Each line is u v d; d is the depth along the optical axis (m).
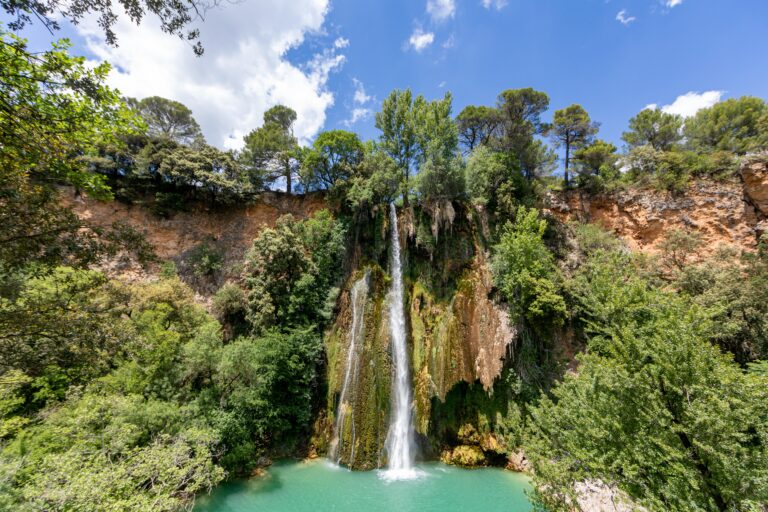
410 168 34.28
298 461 21.36
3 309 7.94
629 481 11.46
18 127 6.80
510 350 24.30
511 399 23.11
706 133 39.78
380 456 21.30
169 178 29.81
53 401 15.97
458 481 19.33
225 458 18.20
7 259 7.34
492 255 28.75
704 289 24.67
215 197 31.41
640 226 32.81
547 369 24.16
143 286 22.58
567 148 42.19
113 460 13.24
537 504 14.16
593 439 13.19
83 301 9.45
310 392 23.66
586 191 36.22
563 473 12.95
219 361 19.66
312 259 28.97
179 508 14.87
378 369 23.69
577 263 30.25
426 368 24.47
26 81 6.72
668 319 12.54
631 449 11.48
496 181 30.91
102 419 14.09
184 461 14.84
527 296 24.95
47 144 7.47
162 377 18.50
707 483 9.94
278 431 22.16
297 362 23.41
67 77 6.95
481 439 22.50
